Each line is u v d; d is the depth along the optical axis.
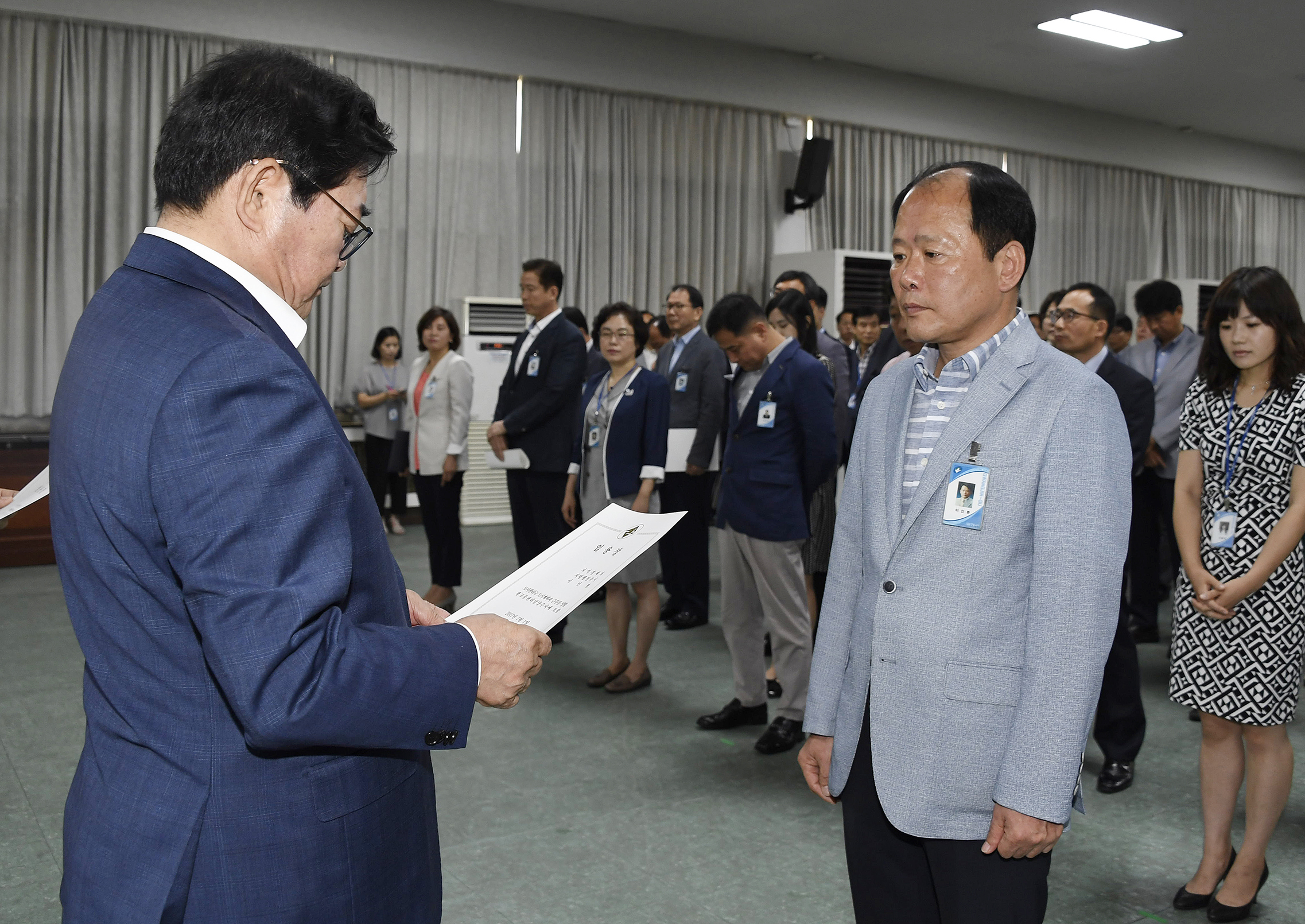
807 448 3.06
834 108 9.24
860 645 1.41
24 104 6.41
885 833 1.39
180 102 0.94
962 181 1.30
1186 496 2.33
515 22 7.83
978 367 1.35
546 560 1.26
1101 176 10.88
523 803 2.81
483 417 7.70
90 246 6.66
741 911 2.23
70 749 3.14
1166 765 3.13
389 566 1.01
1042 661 1.23
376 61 7.42
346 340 7.44
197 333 0.85
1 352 6.43
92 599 0.90
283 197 0.94
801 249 9.28
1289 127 11.20
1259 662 2.15
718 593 5.58
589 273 8.32
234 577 0.82
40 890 2.28
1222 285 2.25
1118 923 2.20
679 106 8.62
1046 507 1.25
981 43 8.51
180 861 0.87
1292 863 2.48
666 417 3.69
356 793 0.94
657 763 3.12
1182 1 7.36
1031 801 1.21
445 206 7.70
